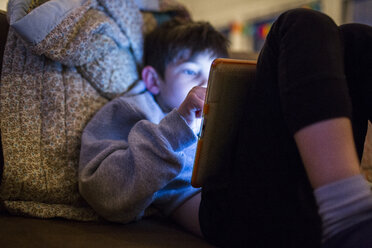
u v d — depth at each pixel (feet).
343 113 1.46
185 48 3.25
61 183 2.57
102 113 2.81
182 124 2.20
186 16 4.12
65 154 2.65
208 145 2.02
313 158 1.47
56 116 2.70
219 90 1.92
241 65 1.95
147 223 2.59
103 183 2.31
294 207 1.69
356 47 1.95
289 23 1.69
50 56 2.72
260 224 1.81
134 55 3.42
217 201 2.03
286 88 1.56
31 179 2.51
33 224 2.23
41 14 2.61
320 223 1.59
